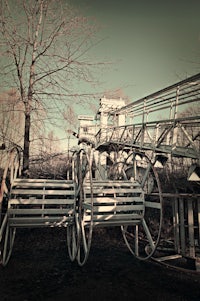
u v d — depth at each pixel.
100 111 17.44
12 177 6.20
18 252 6.59
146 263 5.99
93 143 15.45
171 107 7.67
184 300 4.12
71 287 4.55
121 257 6.45
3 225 5.47
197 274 5.36
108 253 6.78
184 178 9.40
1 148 8.62
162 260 6.30
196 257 6.27
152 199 9.28
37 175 11.85
